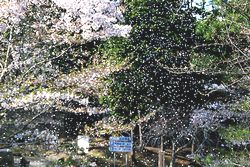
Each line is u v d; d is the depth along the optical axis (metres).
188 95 14.84
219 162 12.27
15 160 11.12
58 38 8.07
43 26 8.12
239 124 12.80
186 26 14.83
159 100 14.82
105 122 11.70
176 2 15.07
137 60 14.37
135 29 14.34
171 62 14.55
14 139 8.54
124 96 14.70
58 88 8.19
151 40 14.58
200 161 14.21
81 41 8.05
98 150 16.61
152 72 14.63
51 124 13.08
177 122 14.71
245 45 8.72
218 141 15.09
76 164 10.53
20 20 7.78
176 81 14.66
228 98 14.25
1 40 8.16
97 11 7.46
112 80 14.27
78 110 10.05
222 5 7.19
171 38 14.69
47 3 7.90
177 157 17.34
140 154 17.30
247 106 10.93
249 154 11.60
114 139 13.11
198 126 14.56
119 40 14.02
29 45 8.41
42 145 8.59
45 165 10.30
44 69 8.60
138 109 14.73
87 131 11.30
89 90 8.91
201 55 13.73
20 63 8.30
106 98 14.28
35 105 7.88
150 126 14.97
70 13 7.47
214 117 14.32
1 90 7.57
